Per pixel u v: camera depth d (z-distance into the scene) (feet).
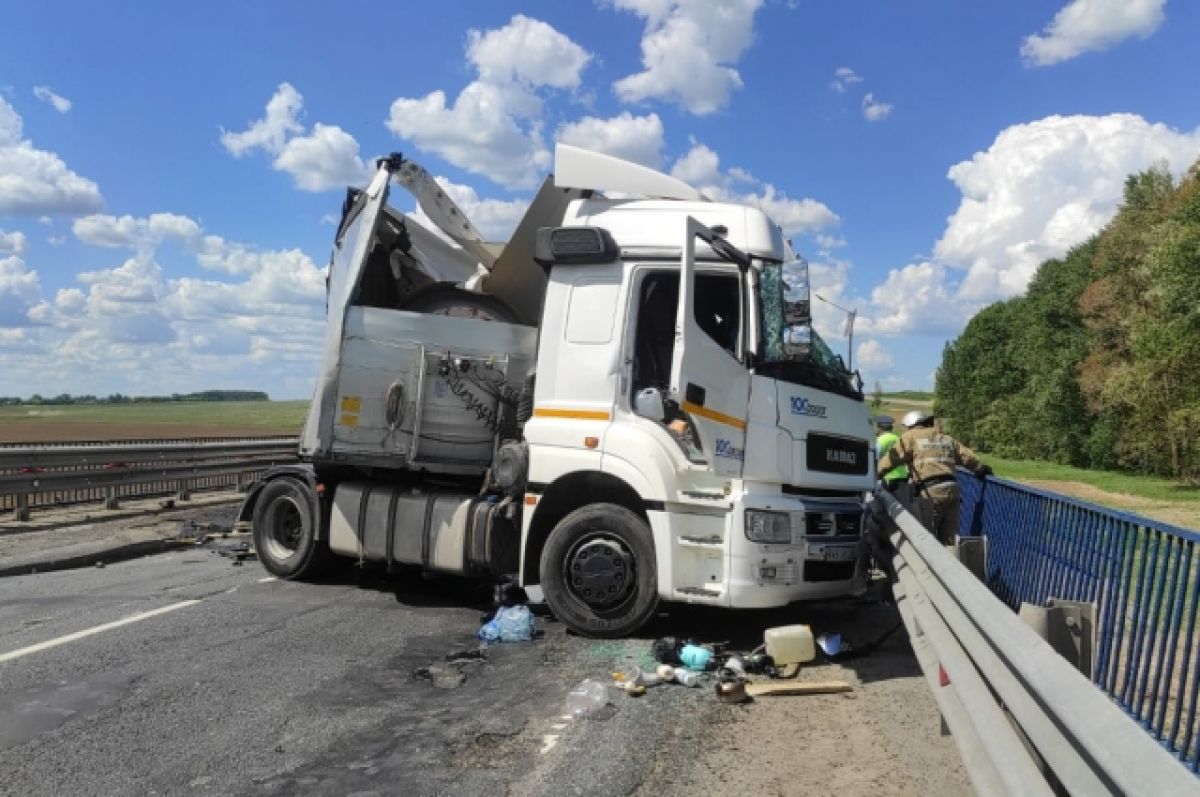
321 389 26.55
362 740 15.26
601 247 21.94
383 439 26.11
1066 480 112.16
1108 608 16.72
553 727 15.92
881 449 29.27
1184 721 13.82
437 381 25.98
